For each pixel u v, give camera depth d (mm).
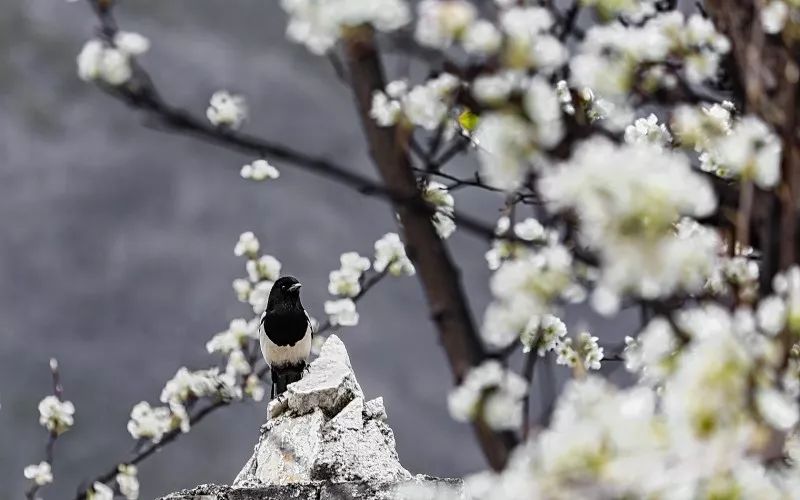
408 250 7191
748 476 6516
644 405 6621
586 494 6449
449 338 7051
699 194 6438
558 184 6520
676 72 8344
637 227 6461
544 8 7887
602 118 8500
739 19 8055
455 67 7344
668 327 7270
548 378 7090
